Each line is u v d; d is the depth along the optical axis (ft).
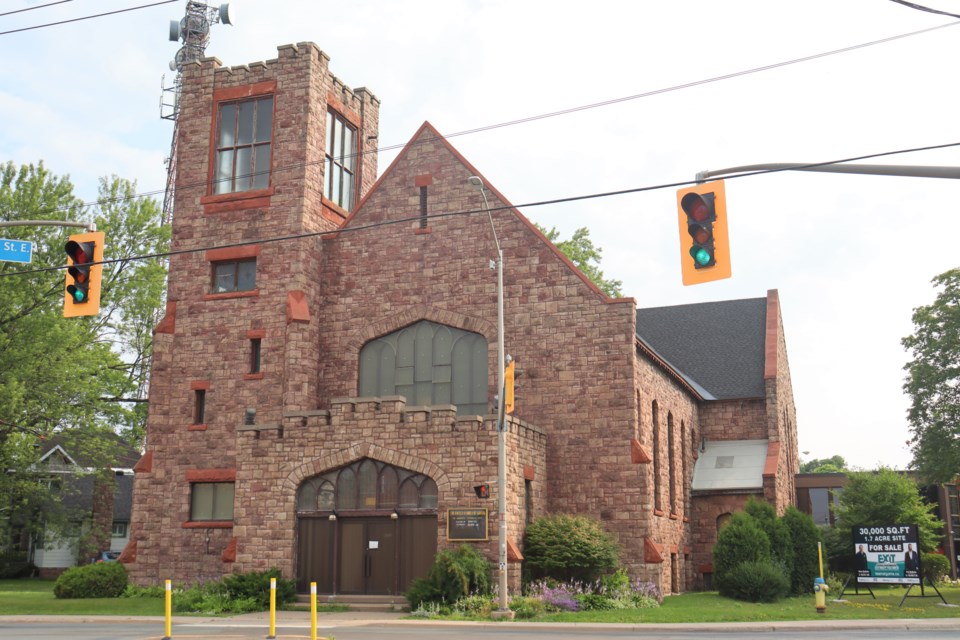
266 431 104.68
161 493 119.65
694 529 141.59
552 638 68.08
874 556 109.81
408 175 123.03
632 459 108.58
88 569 112.68
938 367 146.51
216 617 89.56
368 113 142.72
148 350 185.68
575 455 110.63
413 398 118.01
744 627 81.30
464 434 98.12
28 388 145.79
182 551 116.78
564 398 112.16
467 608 90.43
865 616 93.04
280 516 102.06
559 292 114.52
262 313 121.29
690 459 145.07
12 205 152.25
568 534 100.58
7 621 87.15
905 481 159.22
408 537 99.09
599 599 96.43
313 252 123.34
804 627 81.35
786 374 172.86
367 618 87.66
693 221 50.47
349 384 119.75
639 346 114.62
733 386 158.51
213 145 128.88
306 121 125.18
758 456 147.84
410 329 120.06
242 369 120.57
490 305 116.37
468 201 119.75
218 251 125.08
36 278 150.10
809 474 173.99
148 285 174.19
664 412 130.21
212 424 120.06
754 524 116.88
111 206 173.68
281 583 98.73
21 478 158.51
